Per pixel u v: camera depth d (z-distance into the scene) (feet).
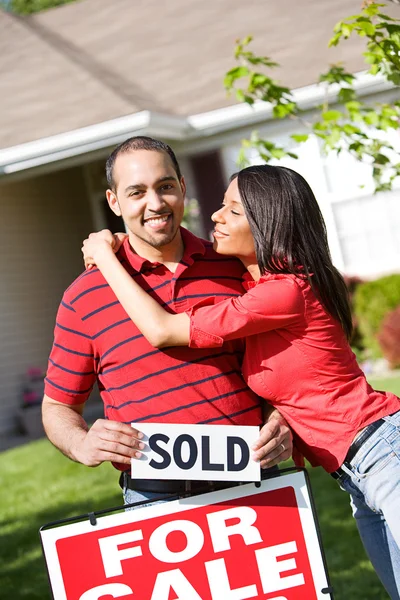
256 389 10.73
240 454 10.07
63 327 10.79
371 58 14.66
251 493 10.21
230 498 10.18
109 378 10.69
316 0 46.75
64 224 50.34
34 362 46.39
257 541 10.14
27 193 47.88
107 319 10.59
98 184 51.78
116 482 26.86
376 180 16.97
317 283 10.66
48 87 46.26
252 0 48.83
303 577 10.09
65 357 10.84
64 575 9.95
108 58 48.16
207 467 10.02
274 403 10.84
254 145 17.66
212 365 10.53
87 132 39.75
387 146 16.71
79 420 10.85
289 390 10.65
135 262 10.88
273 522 10.16
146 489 10.59
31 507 25.46
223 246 11.10
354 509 11.24
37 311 47.24
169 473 9.97
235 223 11.02
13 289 45.73
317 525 10.16
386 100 39.60
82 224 51.80
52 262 48.98
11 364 44.45
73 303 10.73
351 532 19.93
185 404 10.42
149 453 9.97
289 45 44.24
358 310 40.22
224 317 10.23
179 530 10.11
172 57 47.24
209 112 41.70
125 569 10.02
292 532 10.16
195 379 10.46
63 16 52.42
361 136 16.11
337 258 44.16
